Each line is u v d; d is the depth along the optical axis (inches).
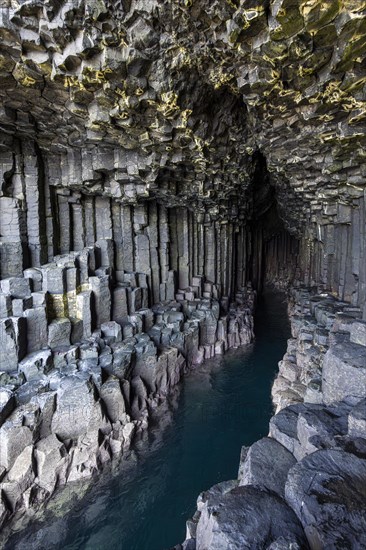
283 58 242.1
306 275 927.7
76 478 457.7
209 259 965.2
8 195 543.2
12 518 402.3
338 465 198.8
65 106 391.9
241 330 937.5
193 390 706.2
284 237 1565.0
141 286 761.6
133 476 483.8
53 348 553.0
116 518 421.4
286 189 671.1
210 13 237.1
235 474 487.2
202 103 373.4
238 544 165.5
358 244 491.8
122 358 586.9
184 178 598.5
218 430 583.2
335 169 394.6
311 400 348.5
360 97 259.1
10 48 291.7
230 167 566.3
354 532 158.4
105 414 520.1
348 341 348.8
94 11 246.1
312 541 162.6
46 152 570.3
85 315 599.2
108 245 701.3
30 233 575.2
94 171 557.6
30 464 428.8
